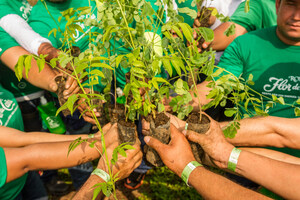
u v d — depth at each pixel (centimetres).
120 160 115
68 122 253
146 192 307
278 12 154
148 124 127
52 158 117
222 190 99
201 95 163
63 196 308
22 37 176
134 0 99
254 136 125
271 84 171
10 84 222
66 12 110
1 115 162
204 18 214
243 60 179
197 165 108
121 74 203
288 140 122
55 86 156
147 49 102
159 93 107
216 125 118
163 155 110
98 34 118
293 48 159
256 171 105
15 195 150
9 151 116
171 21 103
